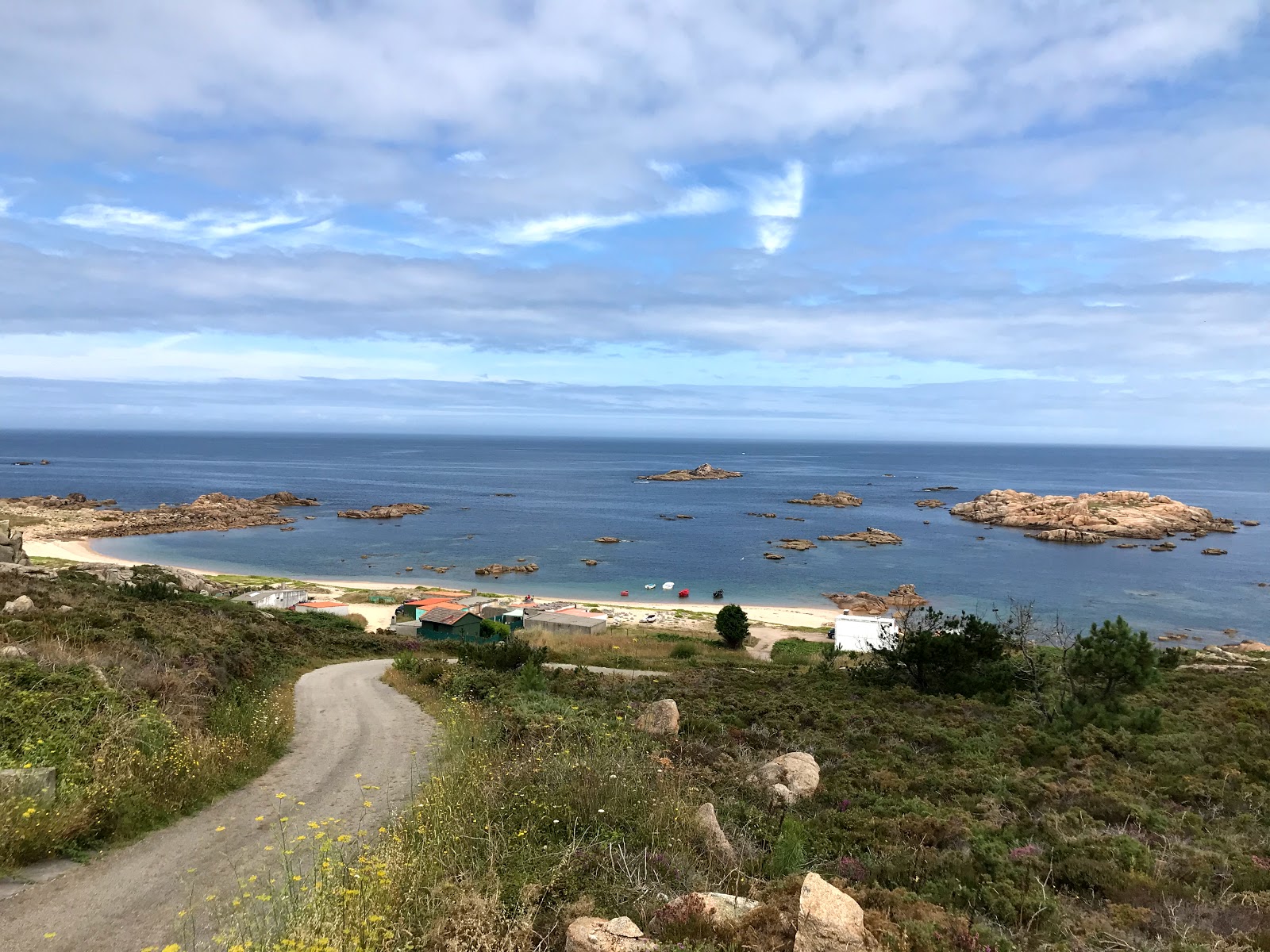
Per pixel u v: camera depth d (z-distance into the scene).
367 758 14.13
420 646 40.31
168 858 8.68
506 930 6.14
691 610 72.06
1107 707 18.42
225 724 14.54
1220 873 8.34
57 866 8.24
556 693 22.41
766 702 20.70
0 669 12.80
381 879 6.37
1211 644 61.38
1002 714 19.72
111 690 12.88
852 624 52.97
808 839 9.52
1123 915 7.22
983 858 8.78
